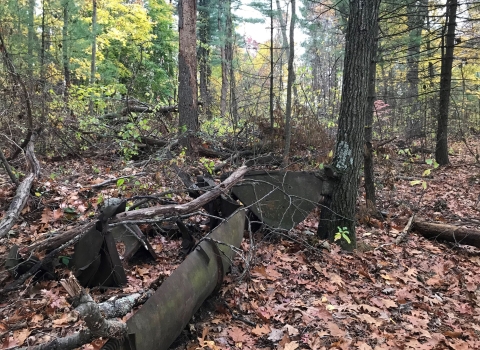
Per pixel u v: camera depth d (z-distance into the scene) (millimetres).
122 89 14172
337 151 5332
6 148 7262
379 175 9453
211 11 17781
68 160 8219
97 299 3297
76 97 10023
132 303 2297
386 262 4996
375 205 6828
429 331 3512
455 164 12148
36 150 8031
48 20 14953
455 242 5785
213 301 3582
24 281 3467
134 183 5797
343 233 4992
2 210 4832
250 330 3271
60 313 3176
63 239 3768
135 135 7871
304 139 8898
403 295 4129
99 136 9250
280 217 5273
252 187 5312
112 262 3516
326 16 15836
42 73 10109
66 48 13445
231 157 8406
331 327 3352
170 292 2594
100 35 16625
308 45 15727
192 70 9172
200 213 4453
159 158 6844
